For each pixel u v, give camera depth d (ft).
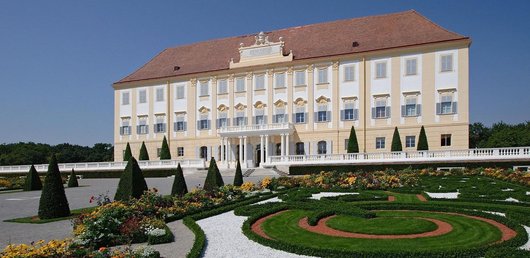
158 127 208.03
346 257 34.81
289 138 178.81
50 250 32.91
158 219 50.47
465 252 34.40
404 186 85.25
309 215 53.62
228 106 193.16
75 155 379.35
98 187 125.59
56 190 61.41
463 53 153.07
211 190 74.95
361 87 168.45
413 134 159.63
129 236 42.70
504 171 101.30
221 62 202.28
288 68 181.68
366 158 145.89
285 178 100.42
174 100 205.46
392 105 163.22
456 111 153.58
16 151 342.44
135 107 214.48
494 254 32.24
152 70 219.41
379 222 48.83
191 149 200.23
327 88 174.60
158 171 177.06
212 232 47.60
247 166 183.11
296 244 37.99
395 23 176.55
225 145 187.21
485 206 58.29
